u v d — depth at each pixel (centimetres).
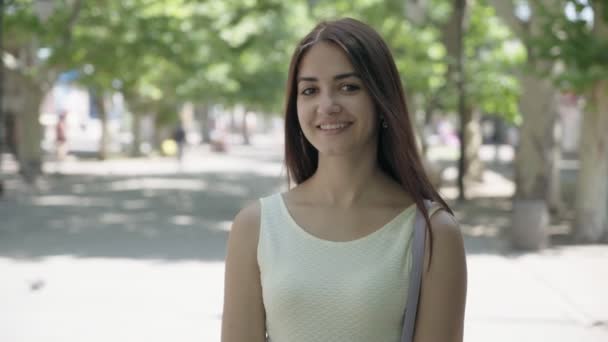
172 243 1160
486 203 1775
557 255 1062
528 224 1107
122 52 2188
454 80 1723
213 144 4400
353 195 177
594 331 654
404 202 178
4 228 1304
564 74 989
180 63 2275
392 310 168
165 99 3441
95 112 5766
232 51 2156
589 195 1196
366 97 175
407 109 180
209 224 1402
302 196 183
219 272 918
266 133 8919
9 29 1691
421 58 1667
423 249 170
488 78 1691
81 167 2880
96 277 882
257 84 3167
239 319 181
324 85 175
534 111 1445
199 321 682
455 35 1755
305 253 173
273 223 179
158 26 2114
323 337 169
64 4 1856
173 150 3628
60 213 1530
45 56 2161
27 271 916
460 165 1816
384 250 171
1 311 716
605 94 1111
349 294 167
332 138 174
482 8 1933
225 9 1917
